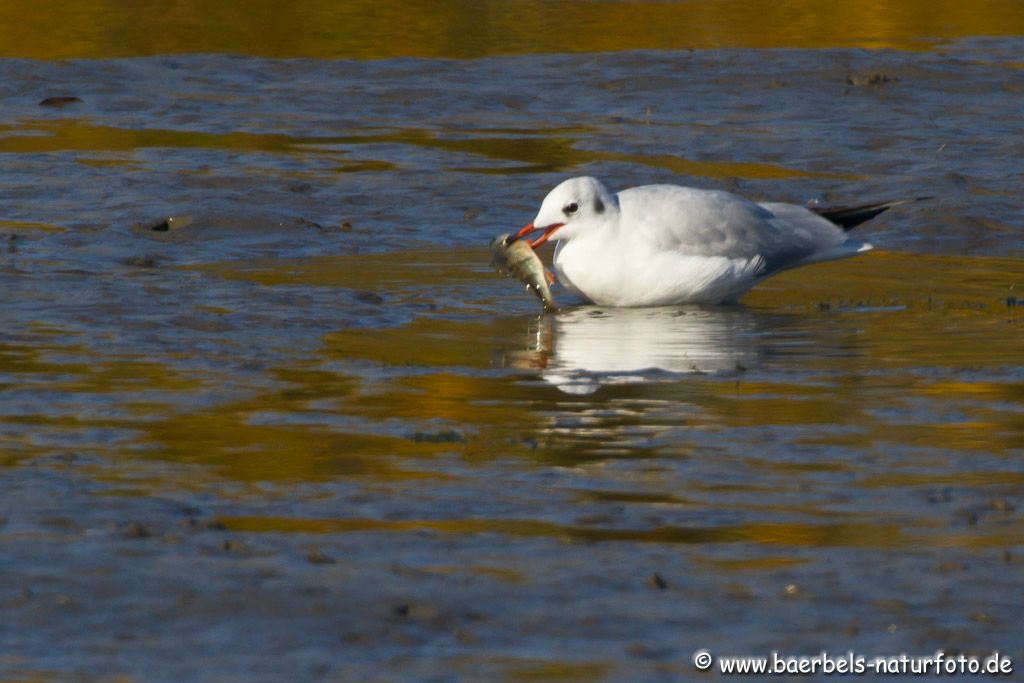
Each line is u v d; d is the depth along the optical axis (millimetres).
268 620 7223
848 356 12797
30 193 19656
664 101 27844
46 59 29391
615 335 13555
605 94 28531
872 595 7645
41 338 12898
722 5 39281
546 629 7191
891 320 14266
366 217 19094
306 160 22672
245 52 31766
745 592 7680
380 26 35312
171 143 23703
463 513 8844
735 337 13492
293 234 17891
